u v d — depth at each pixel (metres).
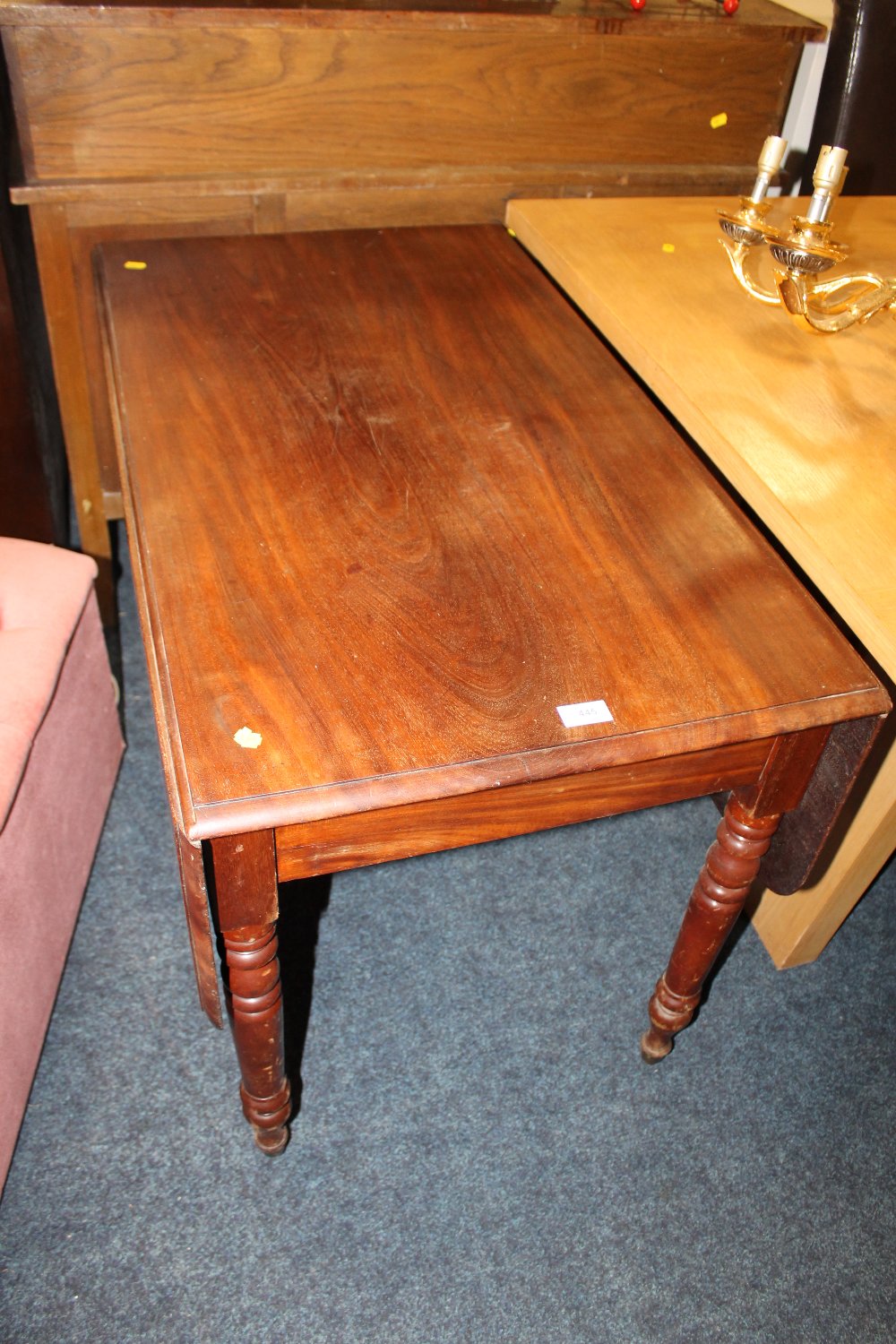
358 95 1.51
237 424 1.16
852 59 1.68
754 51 1.65
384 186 1.62
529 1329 1.14
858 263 1.44
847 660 0.93
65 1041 1.35
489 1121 1.31
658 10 1.62
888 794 1.19
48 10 1.31
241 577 0.96
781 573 1.01
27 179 1.47
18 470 1.68
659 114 1.68
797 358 1.23
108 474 1.79
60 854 1.33
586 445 1.17
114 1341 1.10
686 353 1.22
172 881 1.55
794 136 2.04
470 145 1.63
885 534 0.97
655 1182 1.27
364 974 1.46
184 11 1.36
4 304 1.48
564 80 1.59
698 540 1.05
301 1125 1.29
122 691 1.83
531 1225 1.22
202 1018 1.38
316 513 1.04
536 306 1.44
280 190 1.57
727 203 1.61
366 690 0.86
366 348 1.31
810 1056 1.42
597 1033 1.42
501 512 1.06
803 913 1.43
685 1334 1.14
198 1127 1.28
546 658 0.90
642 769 0.92
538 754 0.82
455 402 1.22
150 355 1.26
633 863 1.64
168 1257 1.17
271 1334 1.12
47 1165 1.23
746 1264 1.21
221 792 0.77
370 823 0.86
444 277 1.49
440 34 1.48
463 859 1.62
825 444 1.09
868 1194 1.28
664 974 1.30
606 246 1.45
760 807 1.01
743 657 0.92
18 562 1.27
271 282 1.44
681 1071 1.38
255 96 1.47
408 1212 1.22
